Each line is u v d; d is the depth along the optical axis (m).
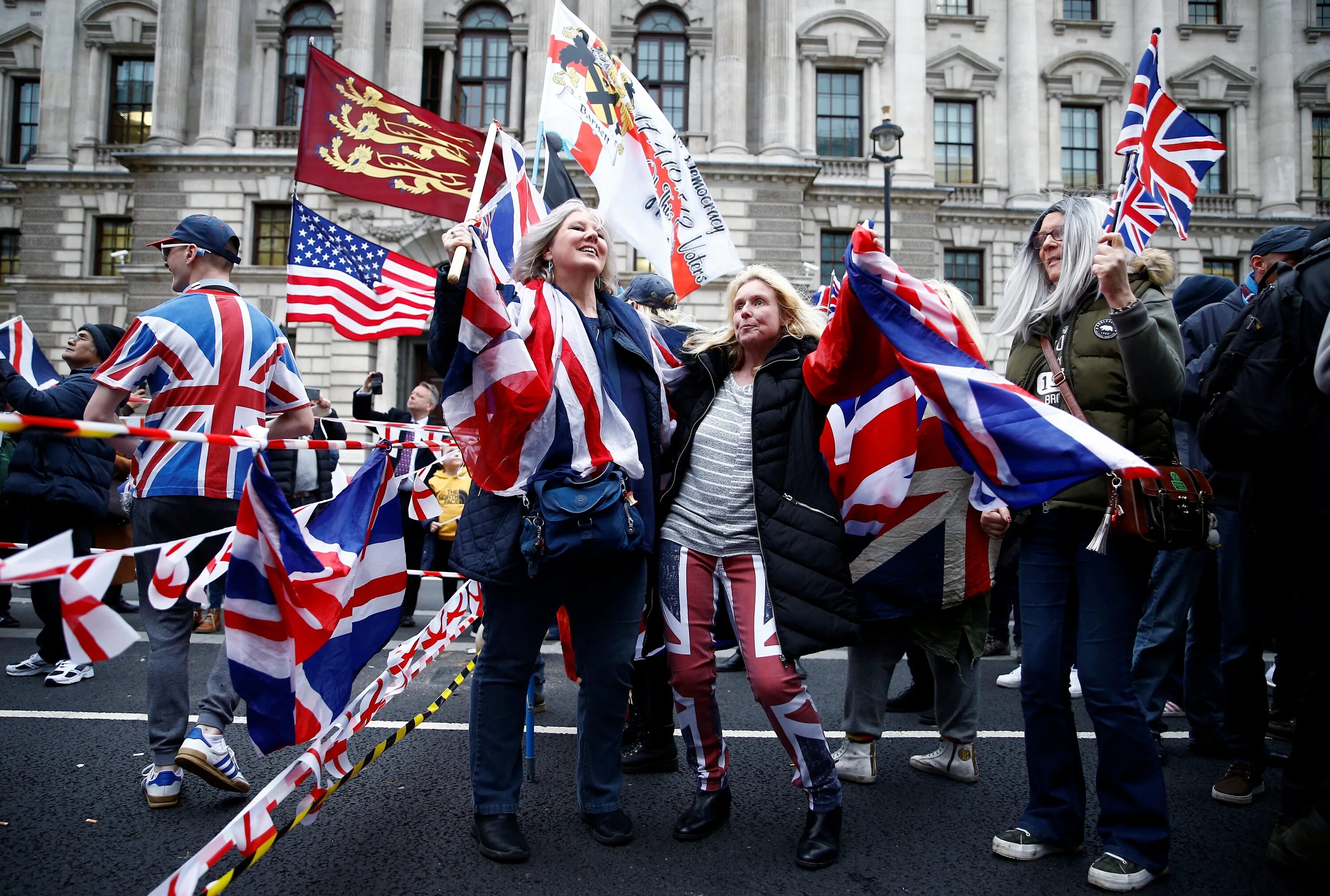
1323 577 2.74
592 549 2.55
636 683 3.98
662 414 3.07
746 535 2.94
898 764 3.84
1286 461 2.88
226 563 2.35
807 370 2.90
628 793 3.43
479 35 22.61
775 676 2.76
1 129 24.31
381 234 20.50
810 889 2.58
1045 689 2.82
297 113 22.36
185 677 3.17
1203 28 24.34
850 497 3.46
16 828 2.86
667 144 4.36
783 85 21.77
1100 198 3.01
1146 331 2.54
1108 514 2.61
